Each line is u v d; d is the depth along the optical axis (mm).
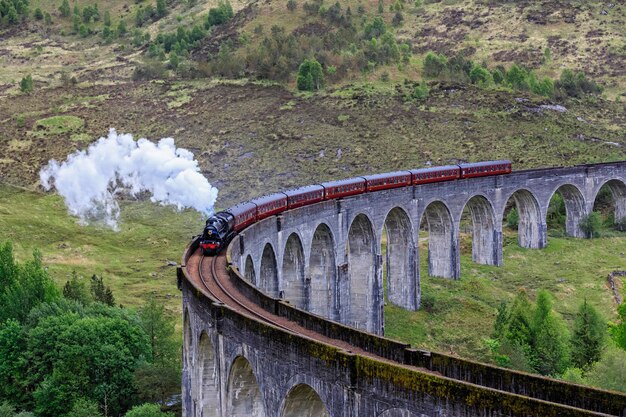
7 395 68062
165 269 114562
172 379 67500
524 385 31219
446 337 88688
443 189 103000
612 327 74625
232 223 68250
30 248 121812
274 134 164250
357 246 93188
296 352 36312
